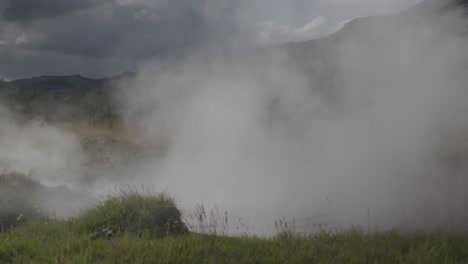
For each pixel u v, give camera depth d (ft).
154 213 24.73
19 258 18.54
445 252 16.40
